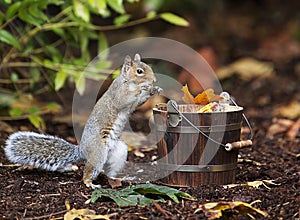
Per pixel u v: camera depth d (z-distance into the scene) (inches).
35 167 299.9
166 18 382.3
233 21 767.7
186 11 717.9
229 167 264.7
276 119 444.1
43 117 418.9
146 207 235.5
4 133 366.3
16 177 282.8
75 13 357.1
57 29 388.5
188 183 262.5
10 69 421.7
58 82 361.1
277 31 748.6
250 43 696.4
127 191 249.4
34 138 286.5
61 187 265.7
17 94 414.0
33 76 407.2
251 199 243.8
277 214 233.8
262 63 596.1
